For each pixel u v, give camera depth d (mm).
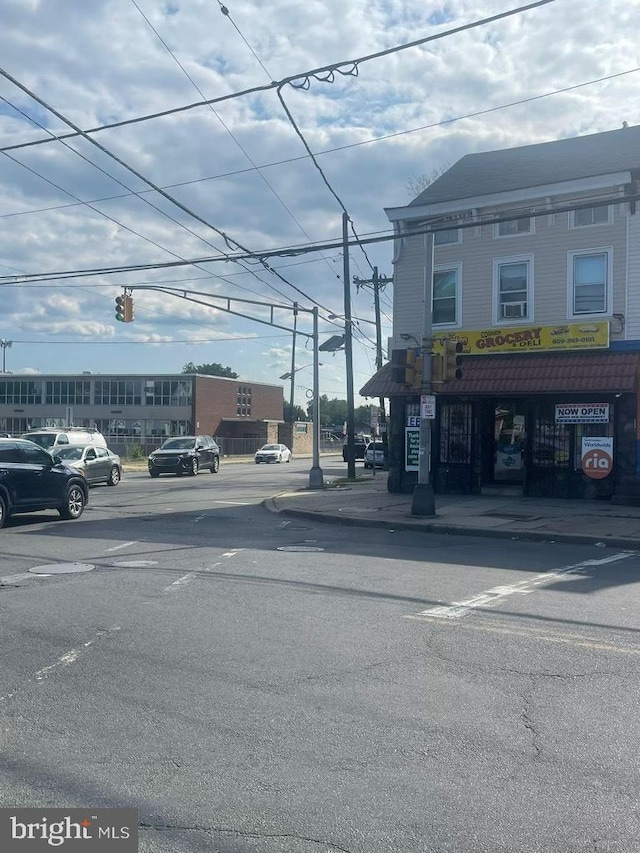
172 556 12492
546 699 5938
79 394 77062
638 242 19578
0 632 7770
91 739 5199
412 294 22734
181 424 73625
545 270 20781
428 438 17531
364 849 3883
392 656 6996
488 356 21344
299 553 12867
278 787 4527
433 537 15242
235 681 6332
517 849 3875
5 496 15883
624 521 16281
